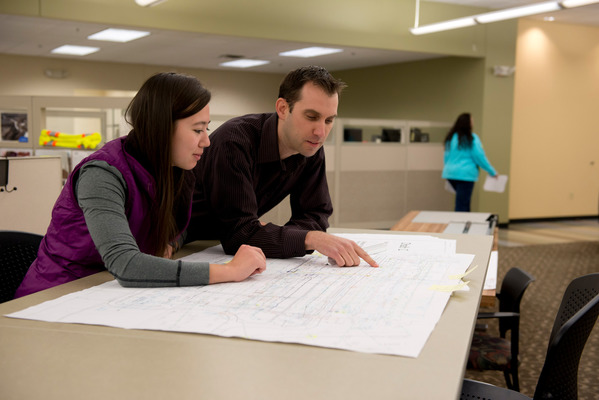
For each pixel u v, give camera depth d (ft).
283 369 2.19
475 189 28.78
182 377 2.11
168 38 25.07
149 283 3.33
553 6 17.97
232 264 3.52
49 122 37.14
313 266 3.96
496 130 28.40
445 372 2.17
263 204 5.33
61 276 3.91
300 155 5.08
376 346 2.40
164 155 3.76
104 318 2.76
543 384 3.79
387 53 28.84
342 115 37.81
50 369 2.18
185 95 3.71
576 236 25.63
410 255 4.32
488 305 6.39
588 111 31.12
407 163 25.45
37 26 22.43
